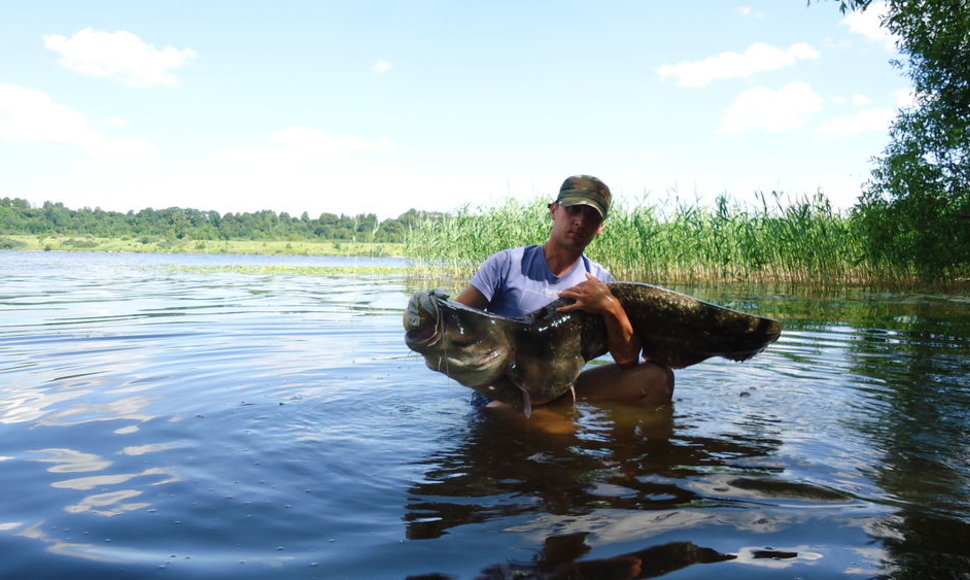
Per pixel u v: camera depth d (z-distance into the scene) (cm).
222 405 323
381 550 167
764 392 373
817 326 709
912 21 1384
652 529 182
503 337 316
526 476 225
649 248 1669
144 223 10831
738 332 353
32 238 8288
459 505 198
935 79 1395
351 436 272
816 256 1529
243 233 10119
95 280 1625
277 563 159
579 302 331
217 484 212
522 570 157
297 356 478
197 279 1747
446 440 269
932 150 1438
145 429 277
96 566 156
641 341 361
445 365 312
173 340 559
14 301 972
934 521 189
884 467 238
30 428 278
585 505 199
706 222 1670
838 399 354
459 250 1944
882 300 1105
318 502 199
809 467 238
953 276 1525
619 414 320
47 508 191
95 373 405
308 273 2283
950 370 444
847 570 159
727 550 169
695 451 257
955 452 256
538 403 333
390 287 1452
